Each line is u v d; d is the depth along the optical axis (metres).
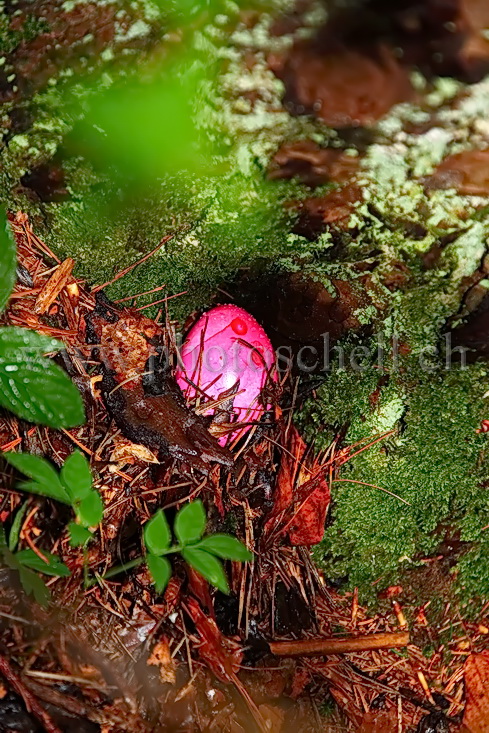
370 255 0.89
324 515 0.93
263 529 0.92
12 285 0.85
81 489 0.85
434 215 0.87
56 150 0.87
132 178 0.88
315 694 0.91
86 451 0.89
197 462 0.90
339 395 0.92
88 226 0.89
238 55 0.84
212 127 0.86
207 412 0.90
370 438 0.92
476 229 0.87
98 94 0.86
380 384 0.91
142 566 0.89
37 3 0.85
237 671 0.89
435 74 0.84
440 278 0.89
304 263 0.90
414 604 0.93
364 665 0.92
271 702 0.90
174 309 0.92
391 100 0.84
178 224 0.89
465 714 0.92
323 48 0.84
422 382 0.91
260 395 0.90
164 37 0.85
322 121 0.85
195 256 0.90
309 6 0.83
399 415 0.92
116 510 0.89
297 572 0.93
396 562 0.93
